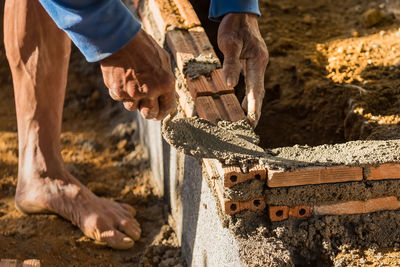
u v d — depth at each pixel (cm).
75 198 297
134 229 296
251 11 240
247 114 224
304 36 363
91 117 399
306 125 305
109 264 281
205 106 226
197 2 335
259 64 230
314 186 197
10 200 324
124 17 166
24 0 264
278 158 198
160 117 185
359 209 204
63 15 165
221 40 233
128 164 357
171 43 267
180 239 289
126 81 175
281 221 204
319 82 312
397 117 274
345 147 207
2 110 402
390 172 197
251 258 191
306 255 206
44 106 290
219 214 207
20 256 276
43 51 275
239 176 193
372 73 308
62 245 287
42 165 300
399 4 380
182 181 271
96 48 169
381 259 200
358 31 364
